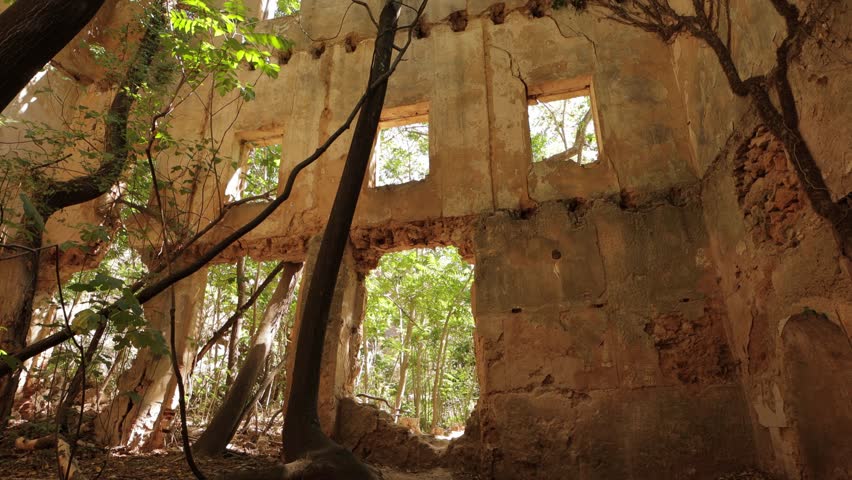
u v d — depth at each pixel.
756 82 5.21
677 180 7.11
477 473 6.41
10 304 7.98
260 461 6.88
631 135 7.46
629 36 7.99
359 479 4.34
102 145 9.59
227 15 7.22
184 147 9.28
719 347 6.25
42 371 8.60
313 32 9.62
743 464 5.75
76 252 9.06
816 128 4.42
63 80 10.33
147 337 3.01
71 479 4.04
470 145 7.97
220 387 11.37
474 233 7.43
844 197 4.14
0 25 3.03
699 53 6.75
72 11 3.16
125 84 8.49
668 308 6.50
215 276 11.93
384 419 7.12
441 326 17.78
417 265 14.91
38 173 7.86
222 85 7.66
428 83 8.55
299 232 8.20
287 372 7.32
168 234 8.41
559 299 6.82
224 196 8.88
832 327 4.32
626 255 6.81
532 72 8.19
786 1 4.73
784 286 5.00
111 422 7.54
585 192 7.37
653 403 6.16
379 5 9.46
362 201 8.08
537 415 6.39
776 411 5.20
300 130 8.93
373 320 16.27
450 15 8.90
